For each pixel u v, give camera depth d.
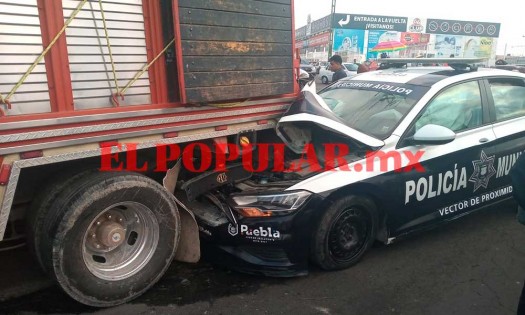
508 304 3.02
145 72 2.81
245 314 2.84
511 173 2.06
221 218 3.28
